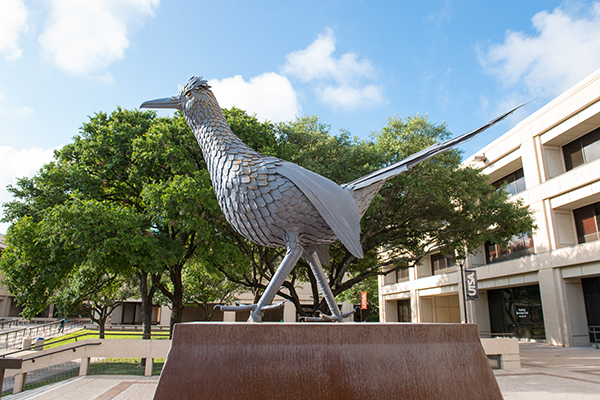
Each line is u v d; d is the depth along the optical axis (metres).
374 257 18.89
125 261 11.57
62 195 12.71
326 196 3.60
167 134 11.77
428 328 3.11
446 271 28.91
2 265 11.77
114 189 13.94
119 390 7.31
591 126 18.30
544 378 8.69
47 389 7.52
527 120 21.06
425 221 14.91
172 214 10.51
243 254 13.50
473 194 14.28
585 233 18.94
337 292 15.15
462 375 3.04
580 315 18.22
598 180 17.11
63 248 11.03
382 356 2.95
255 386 2.73
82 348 8.84
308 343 2.88
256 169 3.70
